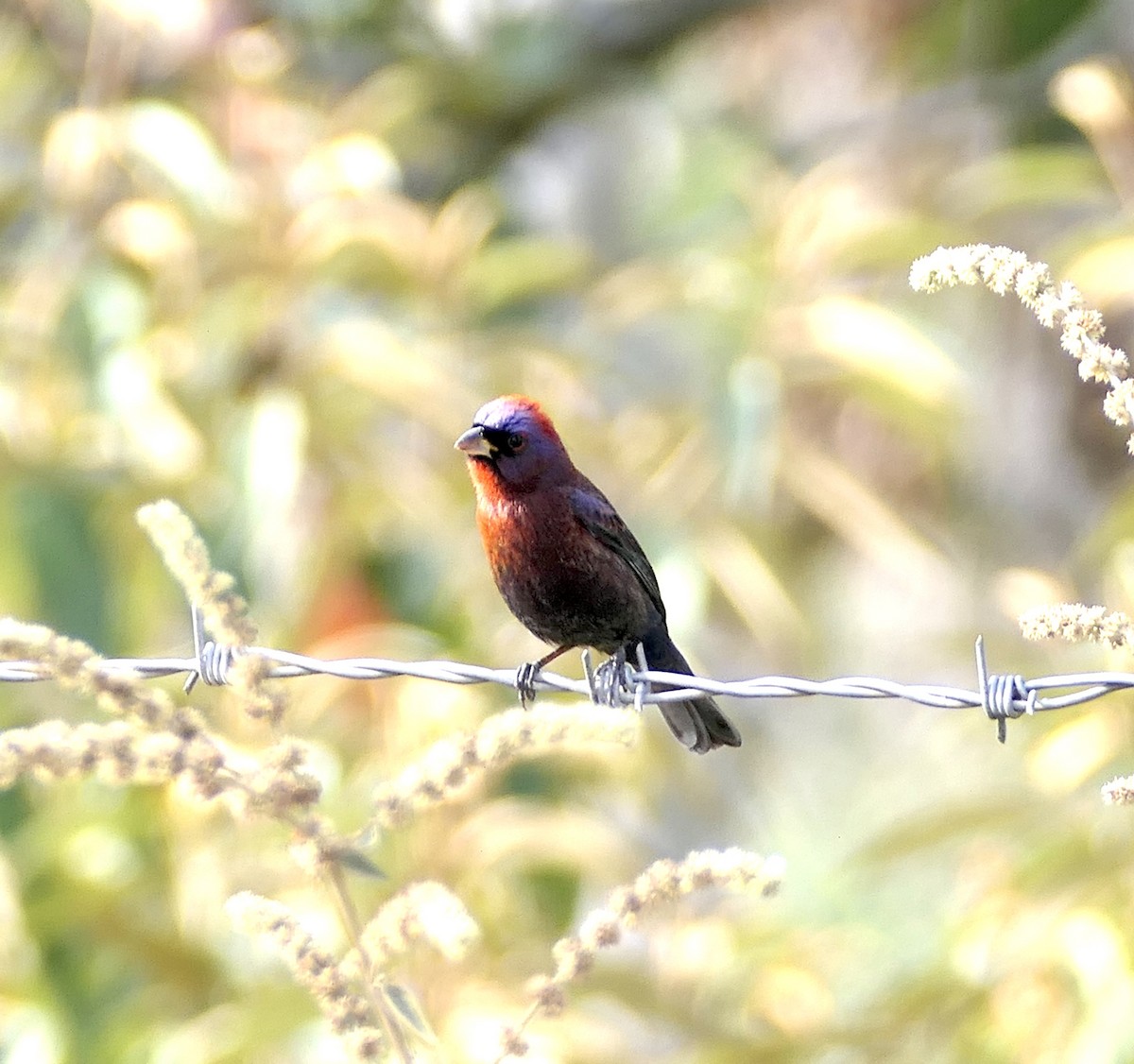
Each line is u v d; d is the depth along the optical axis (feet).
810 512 49.83
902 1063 33.88
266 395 36.88
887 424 47.88
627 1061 34.35
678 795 44.68
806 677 42.24
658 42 56.65
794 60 61.41
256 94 43.62
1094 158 43.98
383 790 16.78
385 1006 16.98
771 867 17.04
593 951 17.29
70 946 36.22
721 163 55.47
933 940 40.37
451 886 34.47
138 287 39.09
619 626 32.04
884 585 59.31
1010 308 54.03
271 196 40.04
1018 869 34.12
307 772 16.94
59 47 45.09
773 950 37.04
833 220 40.24
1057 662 35.29
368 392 37.52
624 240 62.34
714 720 30.63
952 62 50.65
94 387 36.88
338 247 38.65
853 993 41.09
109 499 36.42
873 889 43.14
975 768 56.44
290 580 38.19
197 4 39.45
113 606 35.76
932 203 46.93
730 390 38.27
